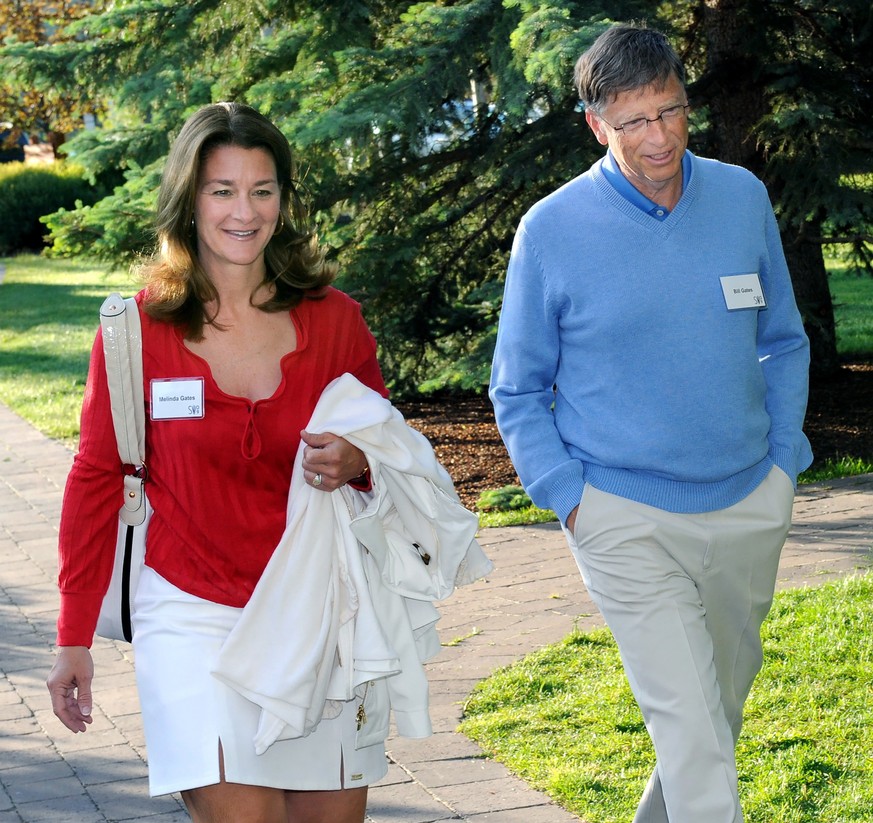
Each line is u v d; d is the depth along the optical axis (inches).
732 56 388.8
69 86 446.3
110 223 403.2
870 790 159.9
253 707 112.3
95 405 116.0
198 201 115.3
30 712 216.8
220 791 110.4
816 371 467.5
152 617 115.4
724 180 136.3
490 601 259.4
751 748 175.8
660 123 128.0
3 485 401.7
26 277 1049.5
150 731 112.7
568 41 294.4
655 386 131.3
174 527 116.0
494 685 209.0
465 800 169.5
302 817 121.2
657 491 132.3
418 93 358.0
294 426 116.8
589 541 134.2
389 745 189.2
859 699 188.9
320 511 116.0
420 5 378.6
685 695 127.4
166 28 436.5
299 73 395.5
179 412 113.3
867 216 355.6
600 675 210.4
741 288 132.6
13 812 177.8
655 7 363.3
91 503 116.3
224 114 115.5
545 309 137.0
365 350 125.2
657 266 131.5
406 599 126.3
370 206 430.9
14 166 1291.8
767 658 207.5
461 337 466.9
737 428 132.4
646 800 138.0
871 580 243.0
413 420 466.9
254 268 118.0
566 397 138.3
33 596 287.7
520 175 378.9
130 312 114.3
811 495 326.6
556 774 172.6
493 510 341.7
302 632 112.8
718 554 133.0
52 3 1182.3
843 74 376.8
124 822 173.8
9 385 586.9
